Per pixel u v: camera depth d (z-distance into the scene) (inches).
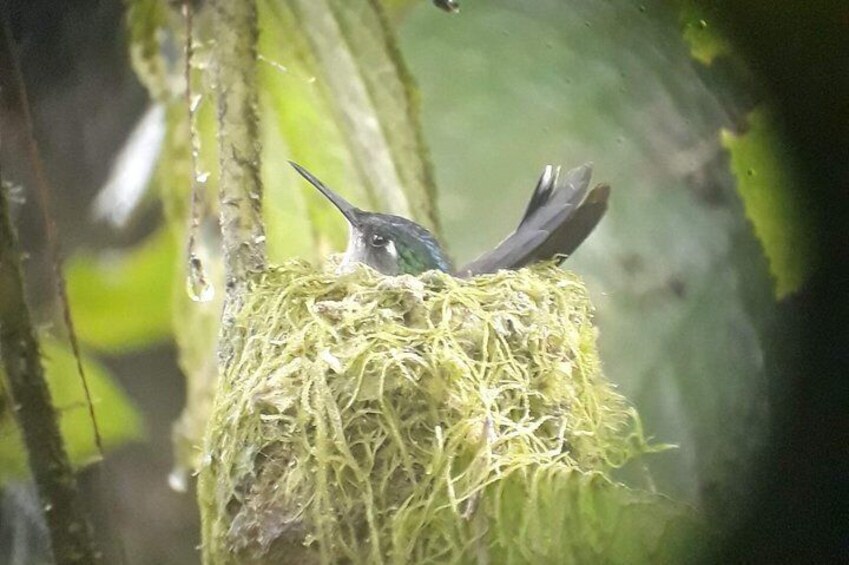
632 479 132.1
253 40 132.0
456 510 130.6
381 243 133.4
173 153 133.6
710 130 132.5
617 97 133.2
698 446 132.6
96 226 133.6
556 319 132.1
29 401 131.7
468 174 134.0
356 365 131.0
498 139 133.9
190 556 134.1
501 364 131.3
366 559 130.6
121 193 133.7
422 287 131.8
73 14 133.2
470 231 134.3
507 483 130.7
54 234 133.3
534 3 133.0
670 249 133.2
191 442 134.1
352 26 133.3
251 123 132.0
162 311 134.0
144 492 134.0
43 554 132.3
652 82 132.8
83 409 133.4
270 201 133.7
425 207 134.0
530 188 134.0
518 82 133.6
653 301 133.3
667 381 133.0
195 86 133.0
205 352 134.0
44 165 133.3
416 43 133.4
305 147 133.6
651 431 133.0
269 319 131.6
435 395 131.0
